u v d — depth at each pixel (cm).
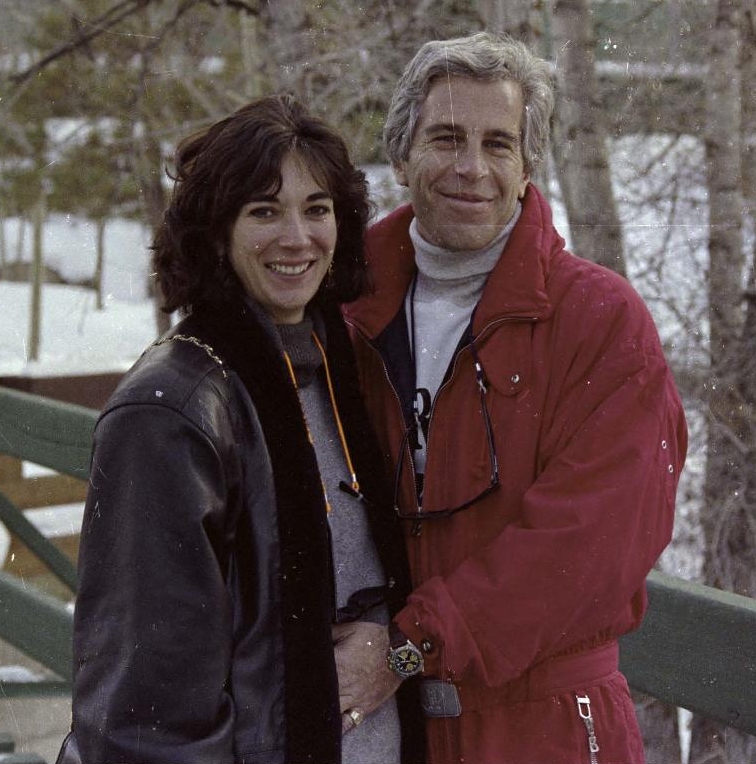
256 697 151
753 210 431
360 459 174
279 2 460
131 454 145
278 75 462
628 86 451
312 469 157
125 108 557
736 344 412
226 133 157
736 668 177
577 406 173
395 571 173
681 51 447
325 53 460
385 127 195
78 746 150
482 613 165
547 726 173
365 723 169
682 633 186
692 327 413
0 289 842
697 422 415
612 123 452
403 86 190
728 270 418
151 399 146
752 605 178
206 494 146
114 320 767
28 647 285
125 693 142
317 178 159
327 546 157
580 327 175
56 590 449
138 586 143
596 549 165
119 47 541
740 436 409
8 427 292
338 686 158
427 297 190
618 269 425
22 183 638
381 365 190
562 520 166
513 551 166
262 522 153
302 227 158
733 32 427
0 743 279
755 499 404
